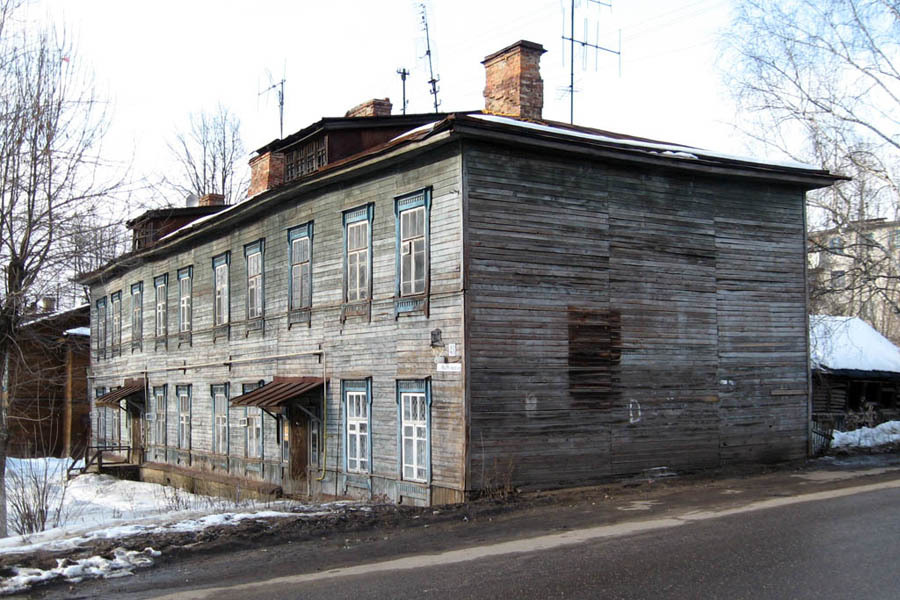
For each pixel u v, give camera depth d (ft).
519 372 53.21
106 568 31.60
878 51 78.02
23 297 67.82
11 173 67.05
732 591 25.90
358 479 62.28
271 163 88.53
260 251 79.77
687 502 45.57
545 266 54.90
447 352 53.06
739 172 62.54
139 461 110.01
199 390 92.79
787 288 66.74
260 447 78.84
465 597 26.27
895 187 79.30
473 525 40.27
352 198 65.10
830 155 82.94
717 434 61.67
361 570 30.81
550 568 29.73
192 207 108.37
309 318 70.33
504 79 68.54
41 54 68.39
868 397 97.14
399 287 58.70
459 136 51.39
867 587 25.95
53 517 65.77
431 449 54.19
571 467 54.60
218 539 36.06
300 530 38.63
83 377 140.97
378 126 76.07
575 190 56.70
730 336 63.21
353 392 63.87
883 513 38.37
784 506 42.24
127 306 117.19
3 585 29.30
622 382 57.52
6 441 68.85
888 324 137.28
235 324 84.23
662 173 60.85
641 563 29.94
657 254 60.03
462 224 52.08
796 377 66.59
